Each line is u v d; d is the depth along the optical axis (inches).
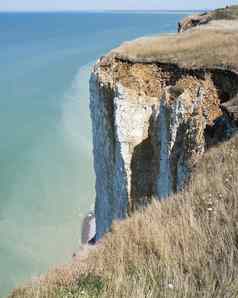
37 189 2119.8
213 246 361.4
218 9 2345.0
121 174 1161.4
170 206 495.8
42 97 3772.1
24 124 3036.4
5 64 5408.5
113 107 1186.6
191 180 640.4
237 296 276.7
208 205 452.4
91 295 318.7
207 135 888.3
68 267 421.4
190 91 1004.6
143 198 1143.0
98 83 1228.5
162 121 1029.2
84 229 1763.0
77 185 2177.7
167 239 392.8
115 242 437.1
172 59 1129.4
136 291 299.1
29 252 1609.3
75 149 2632.9
